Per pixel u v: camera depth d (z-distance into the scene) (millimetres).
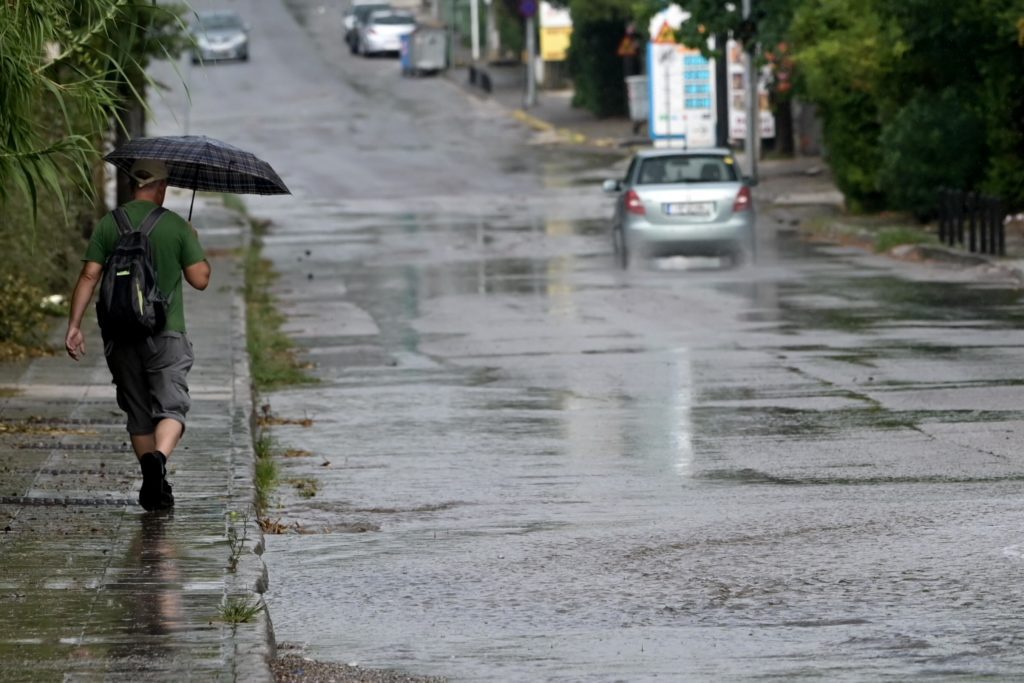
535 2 169875
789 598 21000
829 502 26516
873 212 87938
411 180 119875
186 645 17828
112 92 24031
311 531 25484
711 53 109625
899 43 78750
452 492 28234
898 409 35344
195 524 23906
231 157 24906
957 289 58500
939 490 27203
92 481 26812
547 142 147000
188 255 24984
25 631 18328
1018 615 19922
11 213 43219
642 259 70062
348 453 32094
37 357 42031
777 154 127438
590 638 19531
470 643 19438
